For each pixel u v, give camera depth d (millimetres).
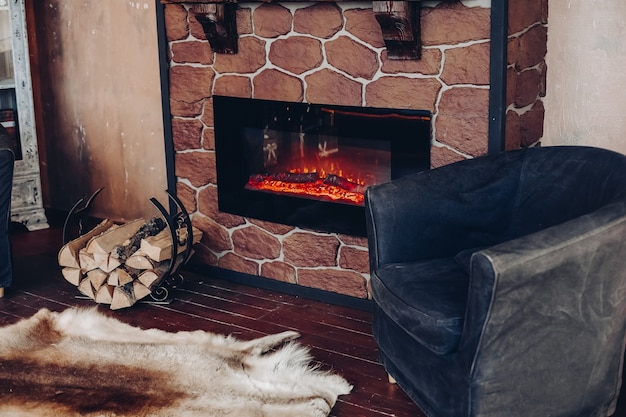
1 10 4609
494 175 2965
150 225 3832
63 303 3779
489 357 2266
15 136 4766
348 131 3492
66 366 3094
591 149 2797
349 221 3525
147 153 4641
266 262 3865
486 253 2195
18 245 4590
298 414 2725
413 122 3295
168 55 3936
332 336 3367
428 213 2885
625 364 3037
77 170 5027
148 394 2877
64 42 4852
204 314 3621
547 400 2414
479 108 3121
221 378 2973
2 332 3367
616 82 3303
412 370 2613
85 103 4855
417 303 2492
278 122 3676
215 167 3922
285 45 3564
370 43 3328
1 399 2869
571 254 2281
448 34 3125
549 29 3387
